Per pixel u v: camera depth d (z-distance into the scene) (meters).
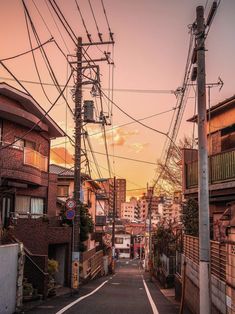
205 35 10.95
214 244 12.79
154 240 46.16
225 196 18.28
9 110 23.73
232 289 10.19
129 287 30.28
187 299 18.25
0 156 22.98
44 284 17.59
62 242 25.48
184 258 20.06
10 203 25.38
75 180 23.34
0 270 12.25
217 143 20.22
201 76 10.90
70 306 15.98
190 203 21.64
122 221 112.88
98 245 50.00
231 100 18.73
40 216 26.19
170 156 32.75
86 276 33.47
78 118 23.02
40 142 28.70
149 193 53.88
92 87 22.41
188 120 21.98
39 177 27.47
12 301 13.47
